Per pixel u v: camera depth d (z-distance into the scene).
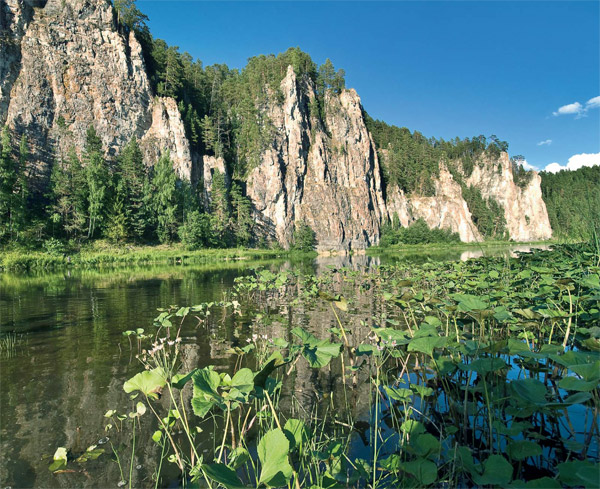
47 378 6.90
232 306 14.35
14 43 64.06
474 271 15.23
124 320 11.87
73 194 57.69
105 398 6.04
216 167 83.06
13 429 5.06
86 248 54.66
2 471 4.14
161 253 56.44
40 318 12.21
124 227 60.03
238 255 62.09
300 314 12.61
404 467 3.25
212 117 95.88
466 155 171.12
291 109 96.62
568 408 5.31
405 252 80.12
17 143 60.91
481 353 5.20
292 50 112.31
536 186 152.12
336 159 106.50
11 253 42.91
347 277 22.89
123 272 32.09
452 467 3.65
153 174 72.94
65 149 65.50
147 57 86.25
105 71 71.75
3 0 63.78
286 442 2.74
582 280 7.39
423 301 8.56
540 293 7.89
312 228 93.62
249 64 117.69
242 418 5.37
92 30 71.56
